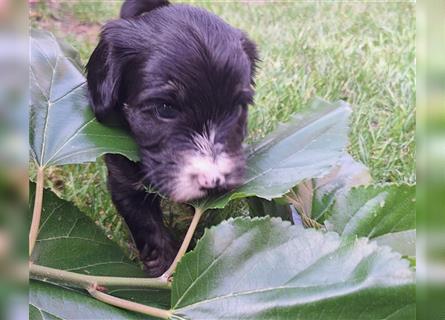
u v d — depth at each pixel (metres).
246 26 0.83
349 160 0.40
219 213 0.46
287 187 0.31
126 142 0.36
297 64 0.72
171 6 0.41
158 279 0.30
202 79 0.35
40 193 0.31
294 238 0.27
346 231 0.30
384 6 0.94
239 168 0.34
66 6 0.89
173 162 0.34
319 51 0.76
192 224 0.32
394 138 0.57
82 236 0.34
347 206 0.31
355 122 0.58
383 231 0.30
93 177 0.51
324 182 0.38
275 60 0.72
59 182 0.51
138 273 0.34
